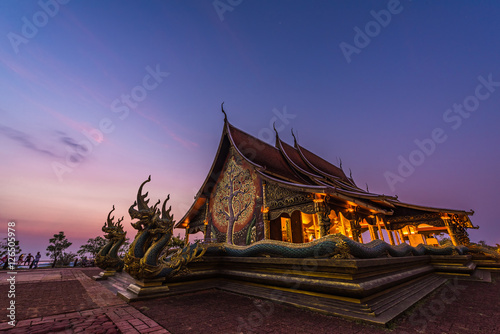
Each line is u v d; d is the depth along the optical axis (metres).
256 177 10.80
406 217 13.22
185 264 6.05
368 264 3.89
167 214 5.94
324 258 4.09
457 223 11.82
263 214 9.61
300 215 13.51
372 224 12.35
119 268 9.21
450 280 7.54
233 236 10.98
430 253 9.20
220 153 13.30
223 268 6.84
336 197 8.37
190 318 3.43
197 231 14.95
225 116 13.65
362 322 3.11
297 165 16.09
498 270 9.94
